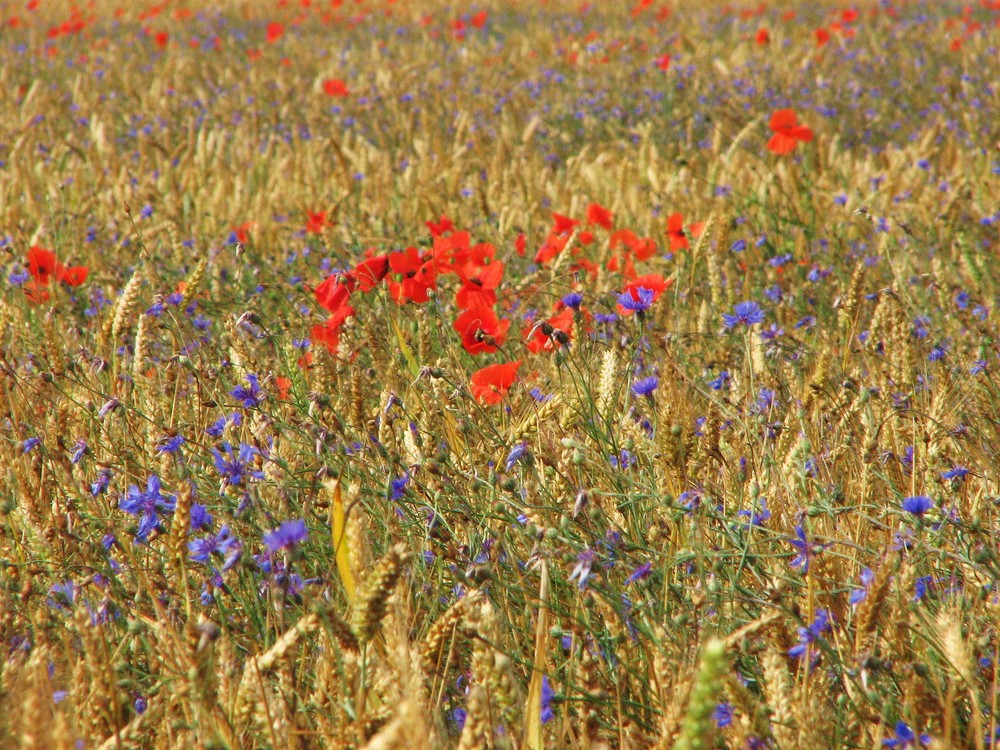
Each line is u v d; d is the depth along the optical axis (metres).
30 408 6.16
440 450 4.97
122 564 4.64
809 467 5.04
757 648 3.93
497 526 4.77
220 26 38.03
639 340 5.45
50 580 4.49
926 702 3.52
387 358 6.45
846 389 5.62
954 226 9.95
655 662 3.57
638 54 25.45
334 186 13.36
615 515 4.71
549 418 5.18
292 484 4.86
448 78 23.91
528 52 27.06
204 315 8.25
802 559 4.32
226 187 12.70
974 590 4.22
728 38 30.69
